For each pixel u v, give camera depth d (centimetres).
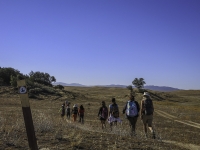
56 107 4172
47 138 875
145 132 1301
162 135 1418
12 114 2330
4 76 6956
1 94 5659
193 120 2764
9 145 754
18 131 988
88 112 3434
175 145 1061
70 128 1210
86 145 823
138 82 11256
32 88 6450
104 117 1620
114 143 898
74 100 6188
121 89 16000
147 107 1288
